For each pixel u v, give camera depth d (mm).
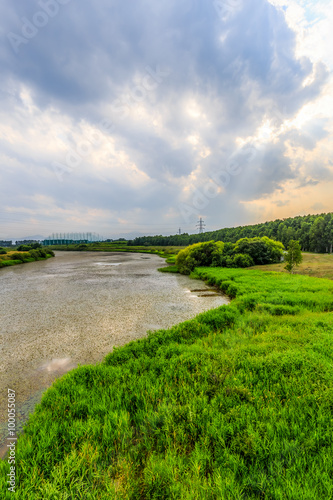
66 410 4789
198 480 2947
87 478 3250
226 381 5305
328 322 8820
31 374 7082
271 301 12797
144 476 3197
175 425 4074
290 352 6391
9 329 10969
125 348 7840
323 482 2738
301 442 3455
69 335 10109
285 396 4742
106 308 14383
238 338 8383
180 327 9602
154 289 20297
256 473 3033
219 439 3654
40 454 3596
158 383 5535
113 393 5254
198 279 25719
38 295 18391
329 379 4961
